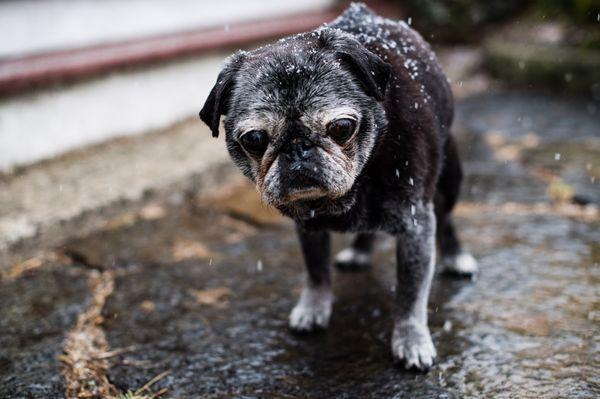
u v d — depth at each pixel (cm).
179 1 155
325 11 190
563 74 179
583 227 109
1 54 124
